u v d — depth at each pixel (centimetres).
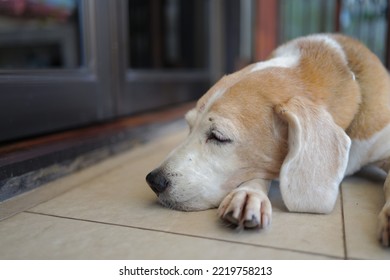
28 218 111
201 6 342
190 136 121
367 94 128
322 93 120
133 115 252
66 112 184
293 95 116
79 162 162
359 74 131
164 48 300
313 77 123
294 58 133
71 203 123
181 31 322
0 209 118
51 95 173
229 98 116
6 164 127
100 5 203
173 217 109
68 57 221
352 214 109
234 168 115
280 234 97
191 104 316
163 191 113
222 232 98
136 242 94
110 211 115
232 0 366
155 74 268
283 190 108
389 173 120
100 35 204
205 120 116
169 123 242
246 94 116
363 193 126
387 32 328
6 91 151
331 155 109
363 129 126
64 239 97
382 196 123
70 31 219
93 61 201
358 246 90
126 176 152
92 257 88
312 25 370
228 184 116
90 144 169
